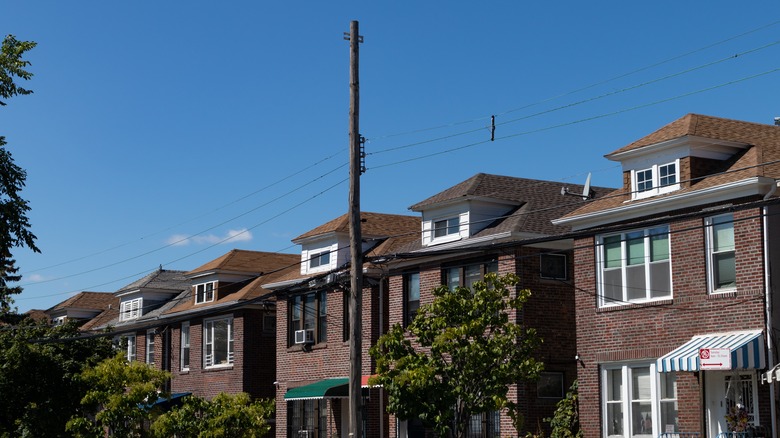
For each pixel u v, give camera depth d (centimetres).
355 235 2591
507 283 2512
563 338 3359
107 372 3334
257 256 5175
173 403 4794
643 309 2823
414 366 2388
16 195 2833
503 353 2427
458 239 3522
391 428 3725
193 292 5234
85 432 3291
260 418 3375
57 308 6769
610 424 2905
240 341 4738
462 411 2441
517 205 3578
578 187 3753
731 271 2627
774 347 2488
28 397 3672
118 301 6850
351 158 2622
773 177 2544
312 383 4097
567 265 3425
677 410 2717
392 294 3803
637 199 2895
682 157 2788
